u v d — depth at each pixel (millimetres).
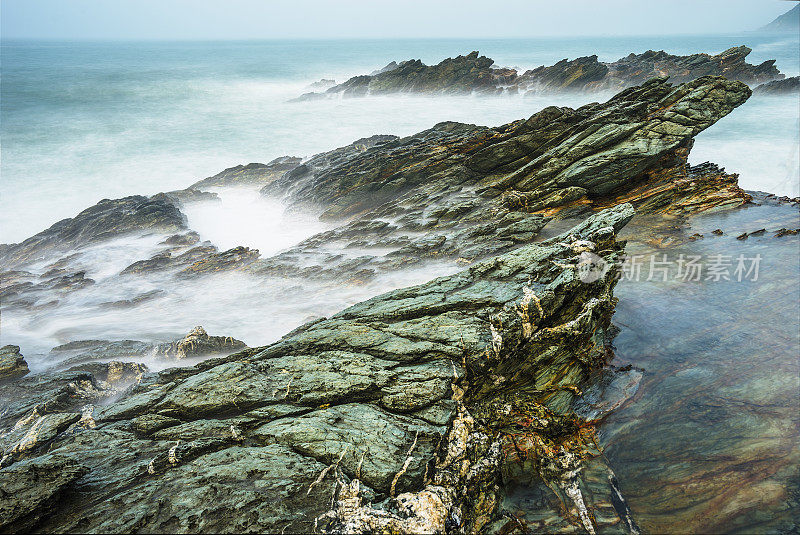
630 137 18250
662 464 7270
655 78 21391
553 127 21156
